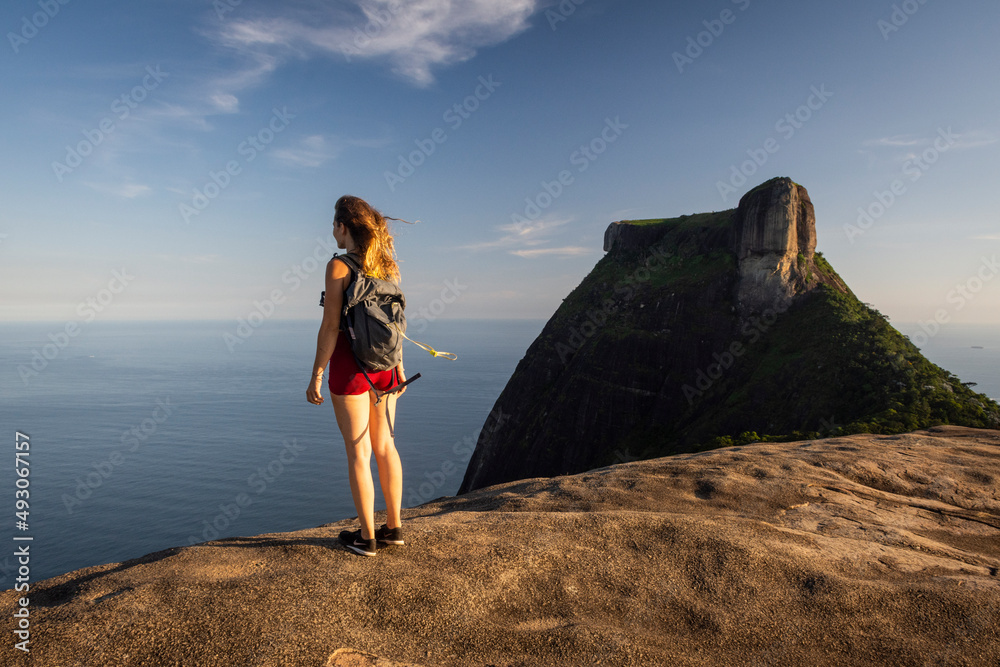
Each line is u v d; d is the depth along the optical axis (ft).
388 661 8.11
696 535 13.16
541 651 8.67
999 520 17.48
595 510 17.30
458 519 15.05
